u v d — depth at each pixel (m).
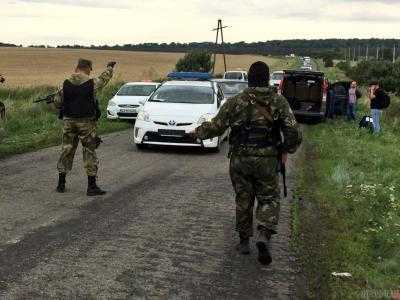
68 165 8.20
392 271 5.43
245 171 5.29
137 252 5.70
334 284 5.00
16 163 10.45
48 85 32.44
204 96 13.65
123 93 20.11
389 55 108.38
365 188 8.66
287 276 5.20
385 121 22.97
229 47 153.00
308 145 14.72
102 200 7.82
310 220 7.11
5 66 71.44
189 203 7.89
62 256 5.48
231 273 5.23
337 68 102.50
